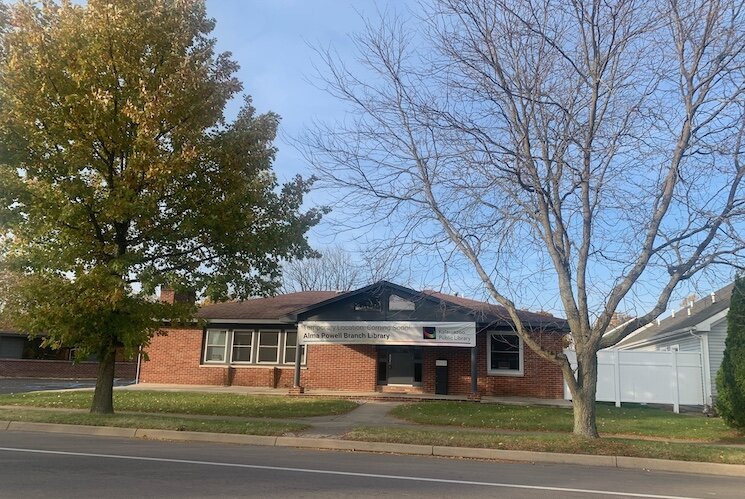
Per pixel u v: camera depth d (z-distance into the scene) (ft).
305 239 53.52
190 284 47.70
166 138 46.73
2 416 47.39
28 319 45.57
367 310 73.05
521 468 33.35
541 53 40.22
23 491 23.66
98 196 45.60
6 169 44.42
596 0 37.91
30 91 42.52
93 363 127.34
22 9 43.80
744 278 47.42
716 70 36.88
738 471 33.45
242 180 47.83
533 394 73.15
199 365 82.58
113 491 23.98
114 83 44.83
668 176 38.24
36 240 47.11
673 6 36.91
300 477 28.19
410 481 27.94
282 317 73.97
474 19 39.81
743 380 45.80
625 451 36.45
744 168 36.99
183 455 34.17
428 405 63.26
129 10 44.14
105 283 44.29
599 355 67.31
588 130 39.52
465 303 74.59
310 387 78.64
